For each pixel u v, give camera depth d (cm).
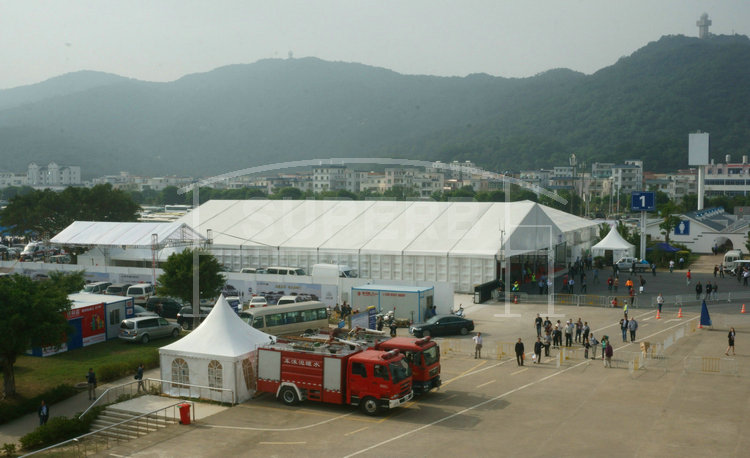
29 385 3247
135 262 6888
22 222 9219
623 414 2541
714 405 2639
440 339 4103
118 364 3409
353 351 2727
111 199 9650
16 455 2336
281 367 2783
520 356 3416
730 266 7050
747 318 4669
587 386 2975
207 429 2461
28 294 3169
